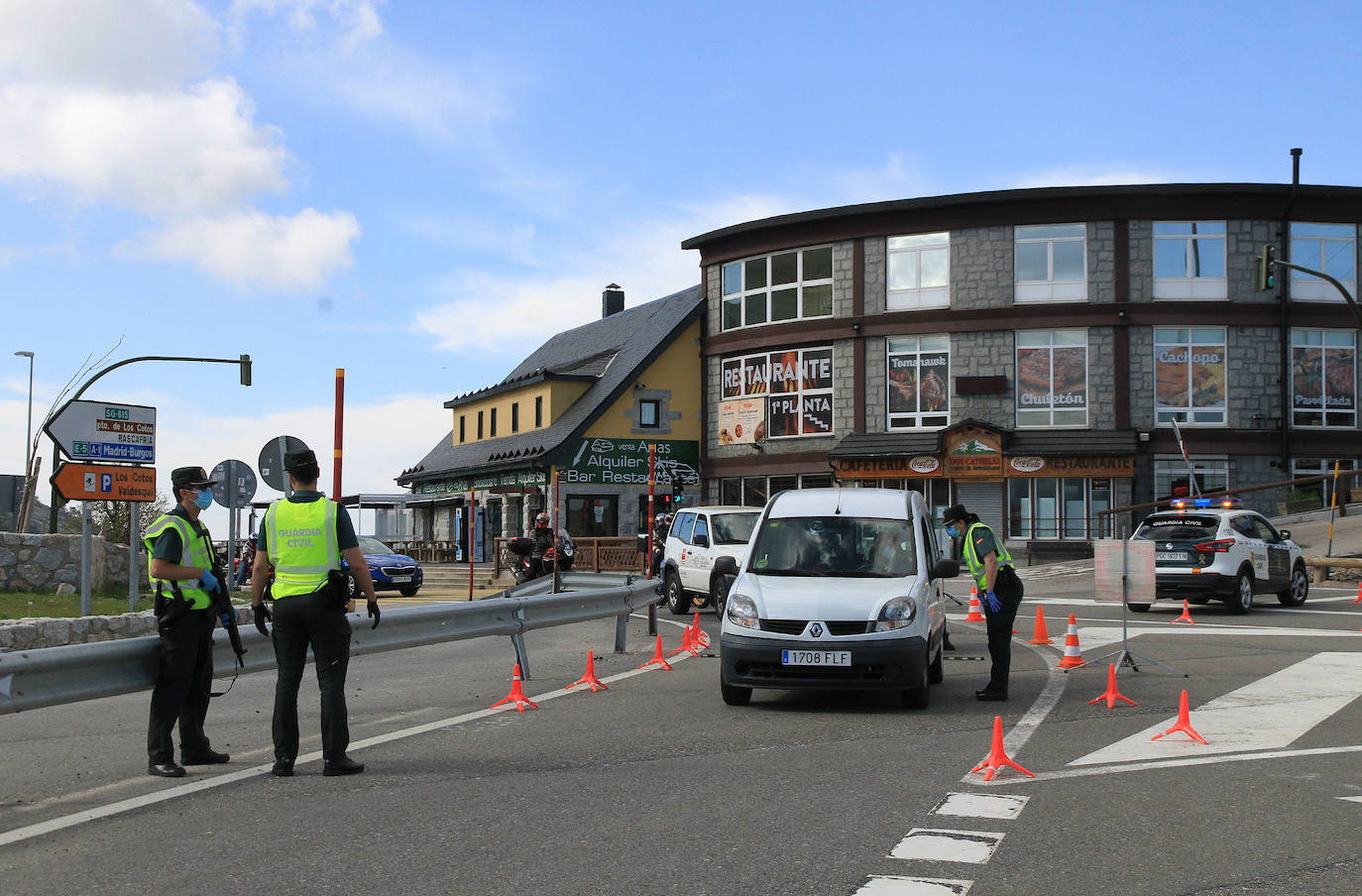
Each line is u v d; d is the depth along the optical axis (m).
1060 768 7.96
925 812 6.73
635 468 43.19
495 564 39.34
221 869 5.68
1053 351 37.38
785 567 11.77
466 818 6.66
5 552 18.50
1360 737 9.02
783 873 5.53
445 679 13.48
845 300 39.53
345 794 7.32
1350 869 5.55
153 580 8.02
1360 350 37.47
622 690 12.27
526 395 47.78
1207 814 6.65
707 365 43.88
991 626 11.37
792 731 9.61
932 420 38.31
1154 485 36.59
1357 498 36.72
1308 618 19.83
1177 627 18.53
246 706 11.45
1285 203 36.88
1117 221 37.06
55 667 7.36
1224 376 36.84
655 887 5.33
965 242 38.03
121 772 8.14
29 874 5.64
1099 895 5.20
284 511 8.02
